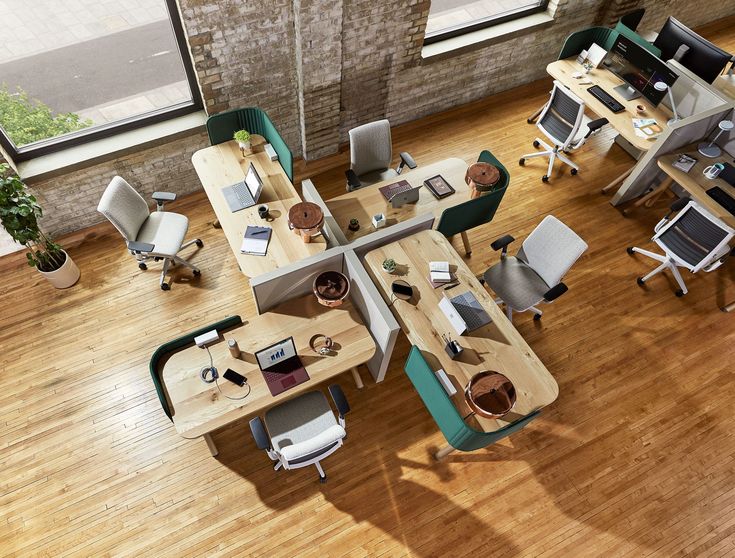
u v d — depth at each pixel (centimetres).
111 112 483
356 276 346
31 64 500
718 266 484
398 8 476
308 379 334
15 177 392
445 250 396
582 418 413
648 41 590
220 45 425
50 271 438
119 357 423
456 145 592
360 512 364
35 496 360
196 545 347
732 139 486
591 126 511
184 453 382
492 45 577
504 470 386
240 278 473
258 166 440
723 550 363
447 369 342
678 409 421
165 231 444
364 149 462
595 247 516
